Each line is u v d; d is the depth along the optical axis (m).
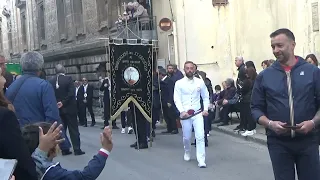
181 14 18.11
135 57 10.94
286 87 4.14
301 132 4.00
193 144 11.28
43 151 3.21
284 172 4.20
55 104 5.61
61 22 30.00
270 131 4.27
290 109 4.11
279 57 4.20
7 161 2.34
